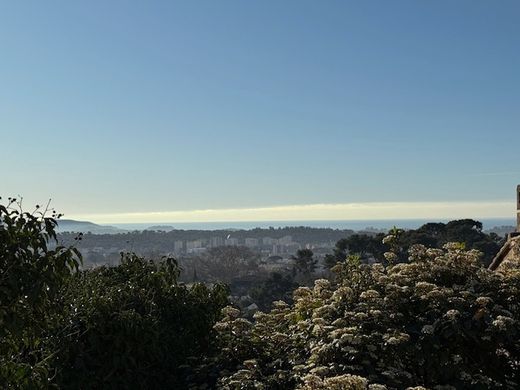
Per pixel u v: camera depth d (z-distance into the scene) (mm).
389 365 5090
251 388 5180
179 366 6316
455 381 5031
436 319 5180
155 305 6613
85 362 5574
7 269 3580
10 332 3664
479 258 6184
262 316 7066
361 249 32062
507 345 5316
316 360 5117
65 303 5539
